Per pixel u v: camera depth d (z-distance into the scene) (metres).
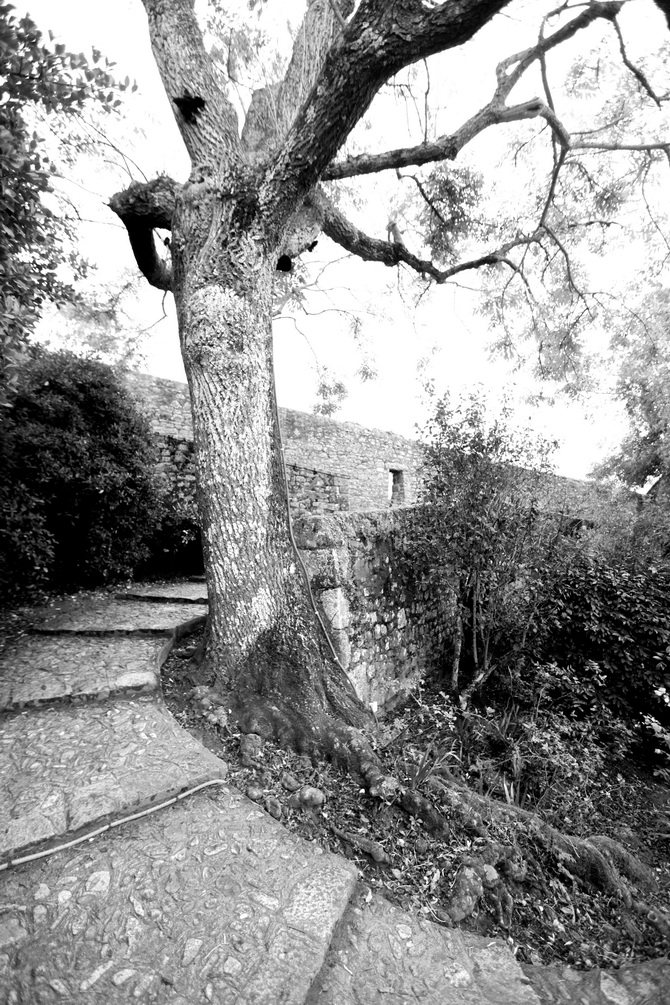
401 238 5.84
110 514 5.15
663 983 1.83
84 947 1.54
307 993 1.49
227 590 3.07
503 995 1.69
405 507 4.85
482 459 4.05
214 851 1.97
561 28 3.98
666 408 10.22
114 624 4.11
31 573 4.59
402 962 1.72
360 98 2.65
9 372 2.52
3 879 1.74
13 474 4.24
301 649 3.05
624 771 4.51
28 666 3.31
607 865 2.72
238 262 3.12
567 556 4.85
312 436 10.04
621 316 6.87
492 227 6.42
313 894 1.83
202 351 3.09
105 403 5.20
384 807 2.38
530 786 3.53
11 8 1.88
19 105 2.18
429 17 2.32
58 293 3.13
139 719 2.75
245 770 2.47
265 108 3.99
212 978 1.49
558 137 5.06
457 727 3.95
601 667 5.12
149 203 3.55
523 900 2.28
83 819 1.98
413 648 4.75
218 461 3.10
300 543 3.63
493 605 4.51
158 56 3.34
